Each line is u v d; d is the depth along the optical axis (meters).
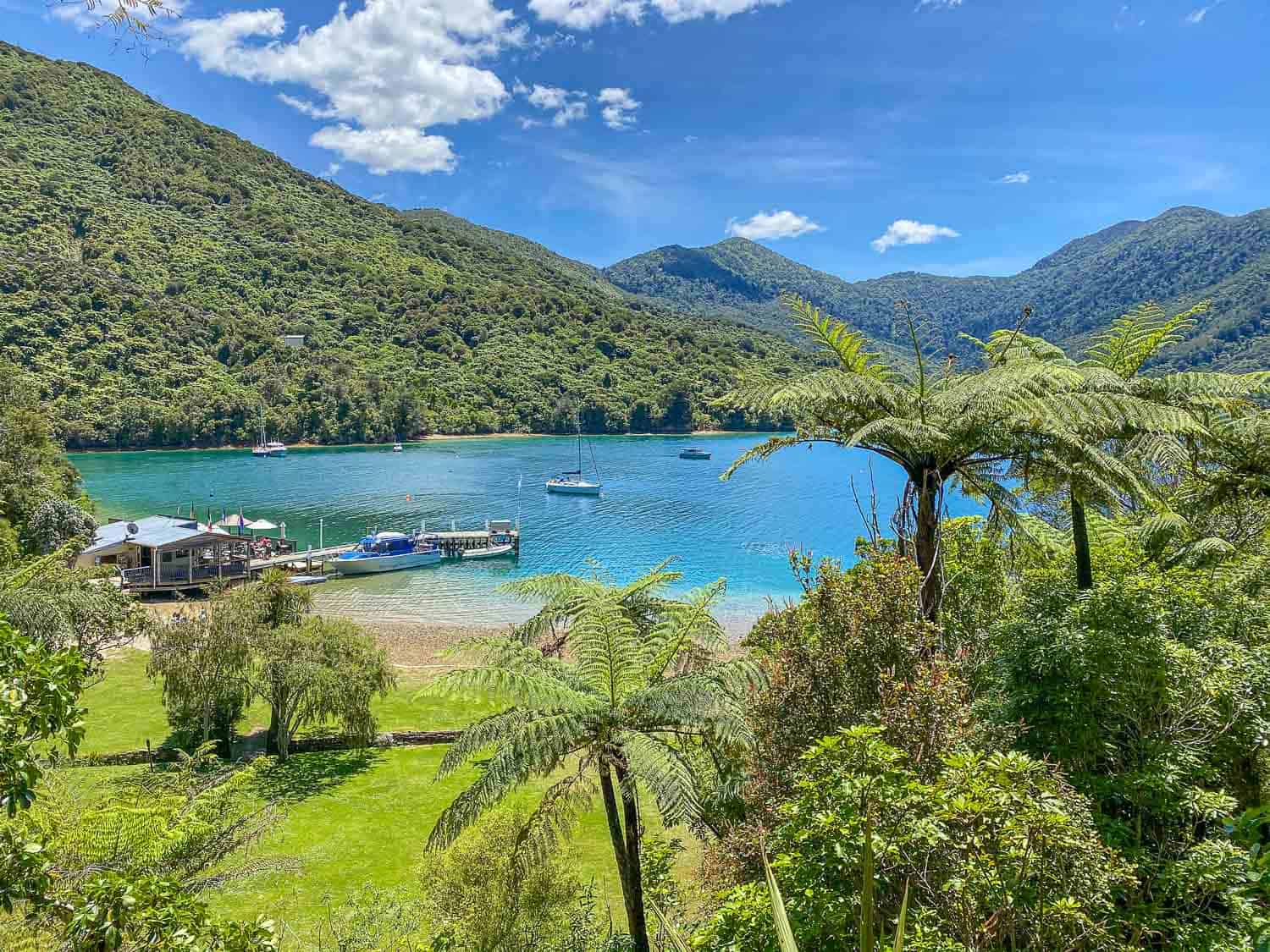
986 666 8.64
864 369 9.14
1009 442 8.21
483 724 9.00
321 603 43.28
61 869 7.10
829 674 8.09
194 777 11.63
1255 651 7.23
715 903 8.27
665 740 8.88
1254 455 10.84
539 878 11.84
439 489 83.44
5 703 4.04
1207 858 5.38
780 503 76.44
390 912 12.22
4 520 36.34
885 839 4.96
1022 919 4.88
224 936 5.52
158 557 42.41
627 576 47.84
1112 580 8.75
